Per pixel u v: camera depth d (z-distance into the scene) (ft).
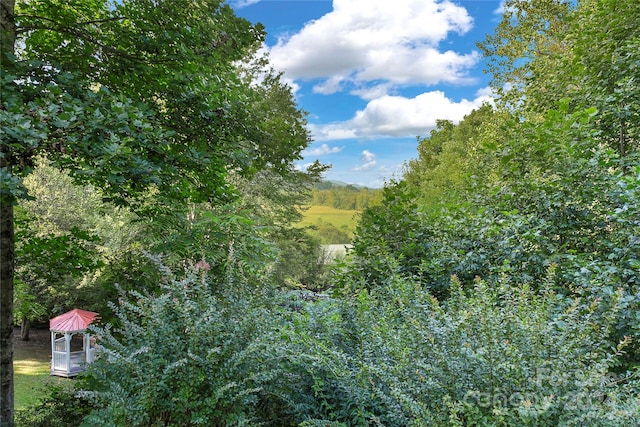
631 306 9.29
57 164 10.29
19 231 15.30
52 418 12.36
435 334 7.35
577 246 13.41
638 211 10.91
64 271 15.57
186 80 12.19
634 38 17.65
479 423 6.00
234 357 7.89
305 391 9.34
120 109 9.85
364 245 16.20
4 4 10.42
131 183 11.07
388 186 17.93
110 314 14.01
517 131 16.52
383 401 7.45
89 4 13.65
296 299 13.28
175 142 13.70
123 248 30.63
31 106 8.83
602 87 18.72
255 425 7.85
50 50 12.82
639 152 16.40
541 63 28.58
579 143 14.01
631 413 5.52
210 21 13.08
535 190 14.34
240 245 15.40
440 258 15.06
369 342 9.28
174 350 7.93
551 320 7.89
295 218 50.70
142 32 12.98
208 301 8.68
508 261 12.91
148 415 7.37
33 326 64.13
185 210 16.02
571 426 5.65
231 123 13.99
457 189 20.27
